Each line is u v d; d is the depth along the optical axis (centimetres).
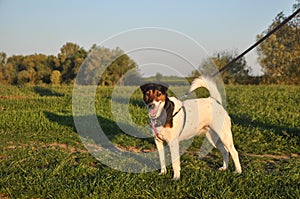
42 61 4694
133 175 580
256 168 657
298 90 2361
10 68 4838
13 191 520
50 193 514
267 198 493
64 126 1054
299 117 1179
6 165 675
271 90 2352
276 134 927
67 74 3925
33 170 610
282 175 585
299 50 3841
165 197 500
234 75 3731
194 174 577
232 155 619
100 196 495
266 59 4022
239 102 1641
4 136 948
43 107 1512
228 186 518
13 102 1656
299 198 485
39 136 944
